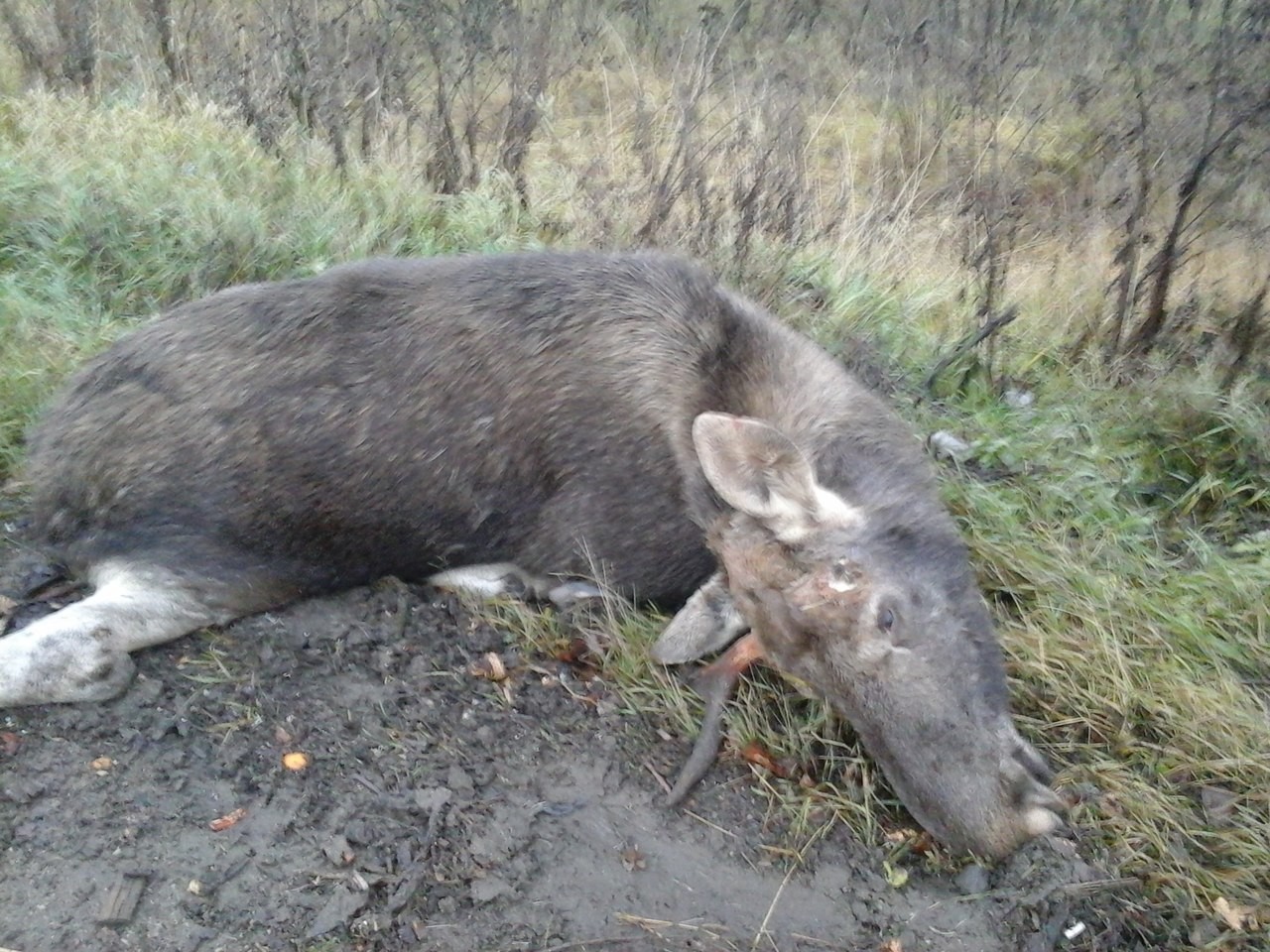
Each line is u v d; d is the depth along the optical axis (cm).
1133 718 185
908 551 161
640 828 161
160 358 177
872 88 376
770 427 151
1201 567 222
